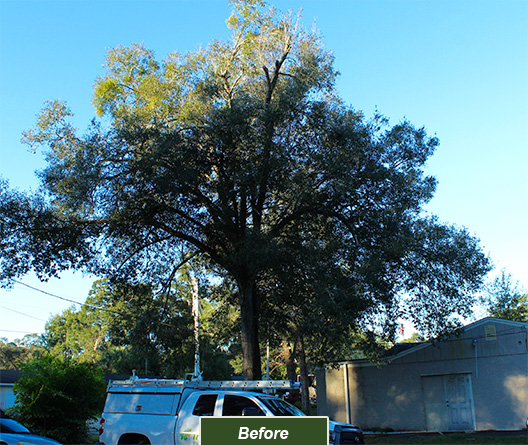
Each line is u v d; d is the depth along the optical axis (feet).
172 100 81.05
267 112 64.49
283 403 39.14
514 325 70.23
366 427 81.76
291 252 62.49
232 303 90.02
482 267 69.26
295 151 65.57
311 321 58.59
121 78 90.94
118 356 168.76
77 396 68.18
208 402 38.11
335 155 63.82
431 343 73.15
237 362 210.59
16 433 37.35
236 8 75.72
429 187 67.72
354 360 84.94
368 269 59.88
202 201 68.39
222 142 64.64
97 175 61.57
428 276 66.74
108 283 73.26
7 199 63.26
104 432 40.63
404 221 64.39
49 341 236.02
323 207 68.69
